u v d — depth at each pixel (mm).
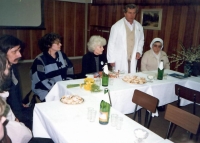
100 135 1293
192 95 2166
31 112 2127
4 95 1621
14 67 1997
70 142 1200
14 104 1930
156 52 3289
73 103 1708
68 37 7219
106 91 1991
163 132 2703
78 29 7371
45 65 2525
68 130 1328
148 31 5270
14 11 6020
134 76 2557
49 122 1444
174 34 4707
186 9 4391
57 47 2539
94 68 2777
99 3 6684
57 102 1748
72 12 7090
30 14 6281
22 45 1998
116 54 3389
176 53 4715
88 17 7289
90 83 2102
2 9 5848
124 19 3328
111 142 1227
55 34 2533
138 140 1235
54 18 6766
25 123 1948
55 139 1441
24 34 6367
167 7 4754
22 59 6520
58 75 2627
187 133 2592
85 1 7238
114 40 3330
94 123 1435
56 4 6703
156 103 1855
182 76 2779
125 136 1295
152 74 2840
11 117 1547
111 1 6207
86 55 2789
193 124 1517
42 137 1670
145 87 2289
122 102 2170
